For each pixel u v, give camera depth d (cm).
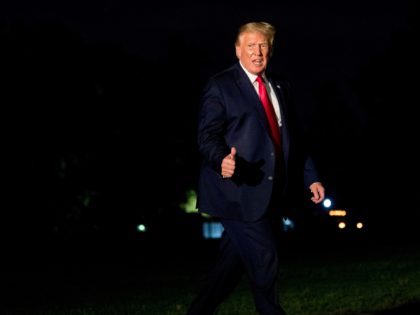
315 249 3206
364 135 6462
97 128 5534
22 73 5184
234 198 526
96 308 1061
